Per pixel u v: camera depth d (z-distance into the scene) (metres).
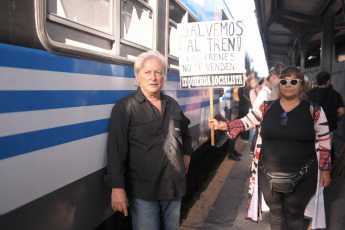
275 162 2.00
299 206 2.03
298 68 1.98
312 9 14.80
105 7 1.75
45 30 1.22
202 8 3.84
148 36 2.29
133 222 1.80
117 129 1.62
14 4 1.08
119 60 1.82
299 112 1.97
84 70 1.49
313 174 1.98
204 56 2.36
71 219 1.45
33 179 1.19
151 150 1.68
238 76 2.31
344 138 5.88
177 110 1.85
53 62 1.27
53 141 1.29
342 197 3.61
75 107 1.43
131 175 1.72
